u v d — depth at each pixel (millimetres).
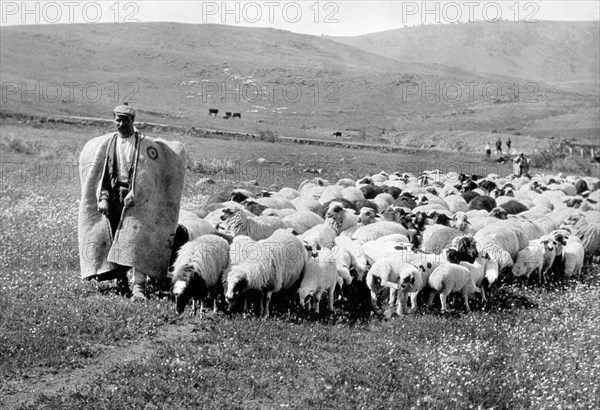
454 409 11461
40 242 18781
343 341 13773
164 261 15281
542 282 20109
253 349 12695
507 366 13344
